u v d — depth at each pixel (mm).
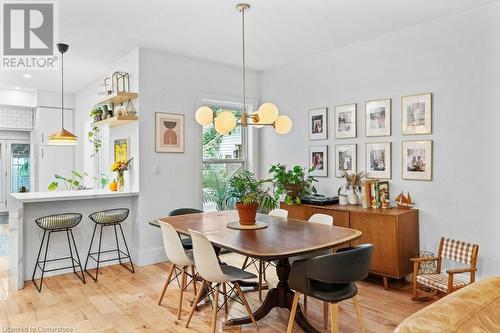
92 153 6438
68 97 7293
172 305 3076
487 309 1104
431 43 3523
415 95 3637
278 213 3609
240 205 2912
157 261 4395
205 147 5113
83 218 4109
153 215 4379
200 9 3213
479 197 3207
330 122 4496
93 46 4230
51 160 7008
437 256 3393
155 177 4398
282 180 4320
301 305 3061
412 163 3670
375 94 4004
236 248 2172
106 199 4266
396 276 3326
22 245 3520
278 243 2301
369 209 3699
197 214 3551
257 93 5500
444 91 3436
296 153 4961
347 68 4281
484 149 3174
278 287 2756
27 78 5879
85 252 4129
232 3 3096
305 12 3297
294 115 4984
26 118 7523
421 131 3592
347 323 2695
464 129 3301
